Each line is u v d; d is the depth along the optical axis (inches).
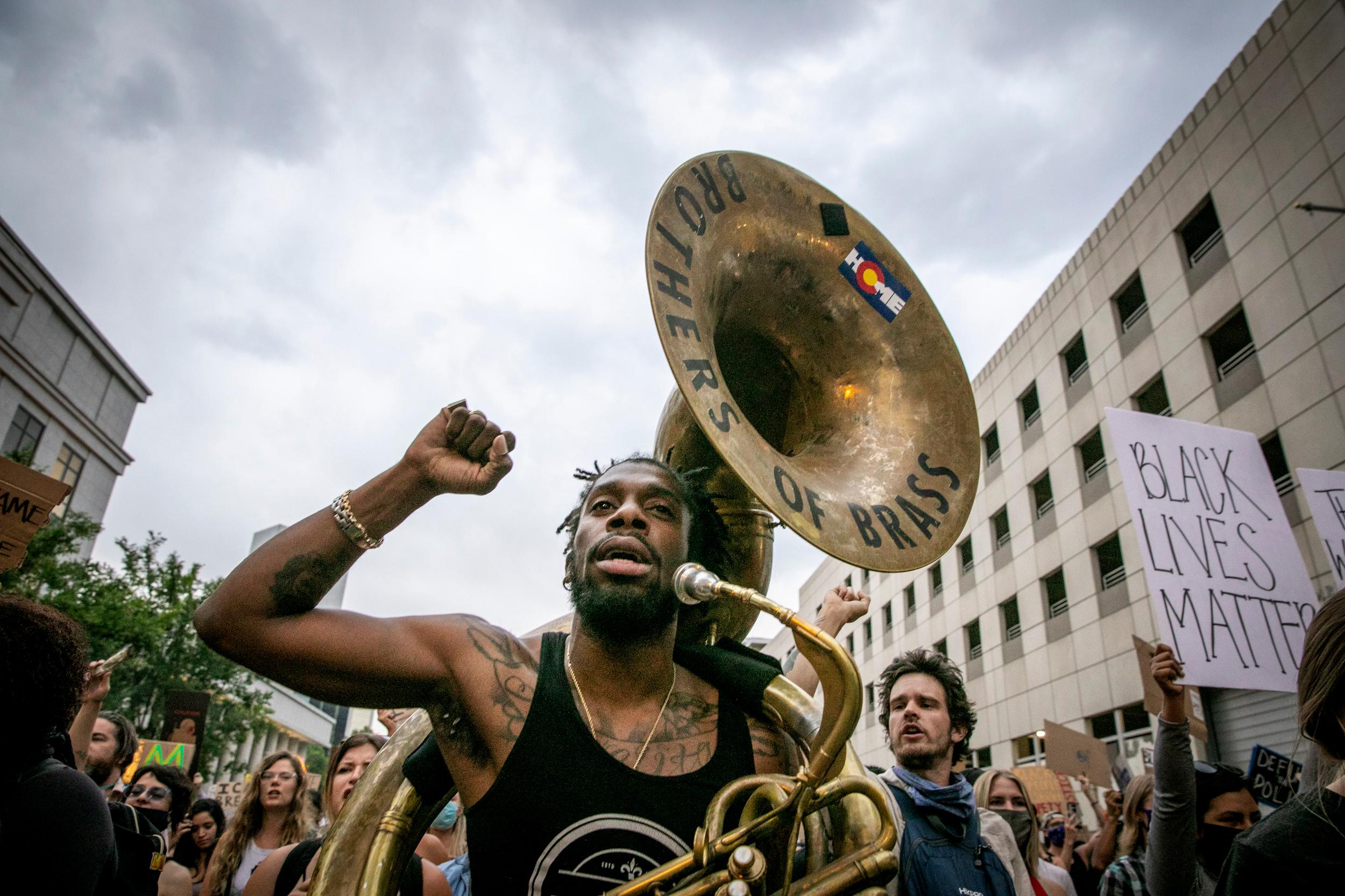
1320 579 457.1
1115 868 140.0
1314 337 482.9
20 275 1109.1
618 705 66.1
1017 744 742.5
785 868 55.0
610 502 72.2
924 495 87.7
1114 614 625.9
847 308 98.5
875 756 1040.2
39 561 753.0
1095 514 664.4
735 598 57.1
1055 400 737.6
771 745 67.9
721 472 92.8
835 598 92.6
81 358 1243.8
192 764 289.3
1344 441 456.4
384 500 60.2
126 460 1358.3
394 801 66.4
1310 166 499.5
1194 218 599.8
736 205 92.2
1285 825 55.4
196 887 180.1
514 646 66.6
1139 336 635.5
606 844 57.3
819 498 78.4
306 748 2255.2
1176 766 111.0
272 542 59.7
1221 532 170.9
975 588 841.5
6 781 60.6
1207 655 157.6
